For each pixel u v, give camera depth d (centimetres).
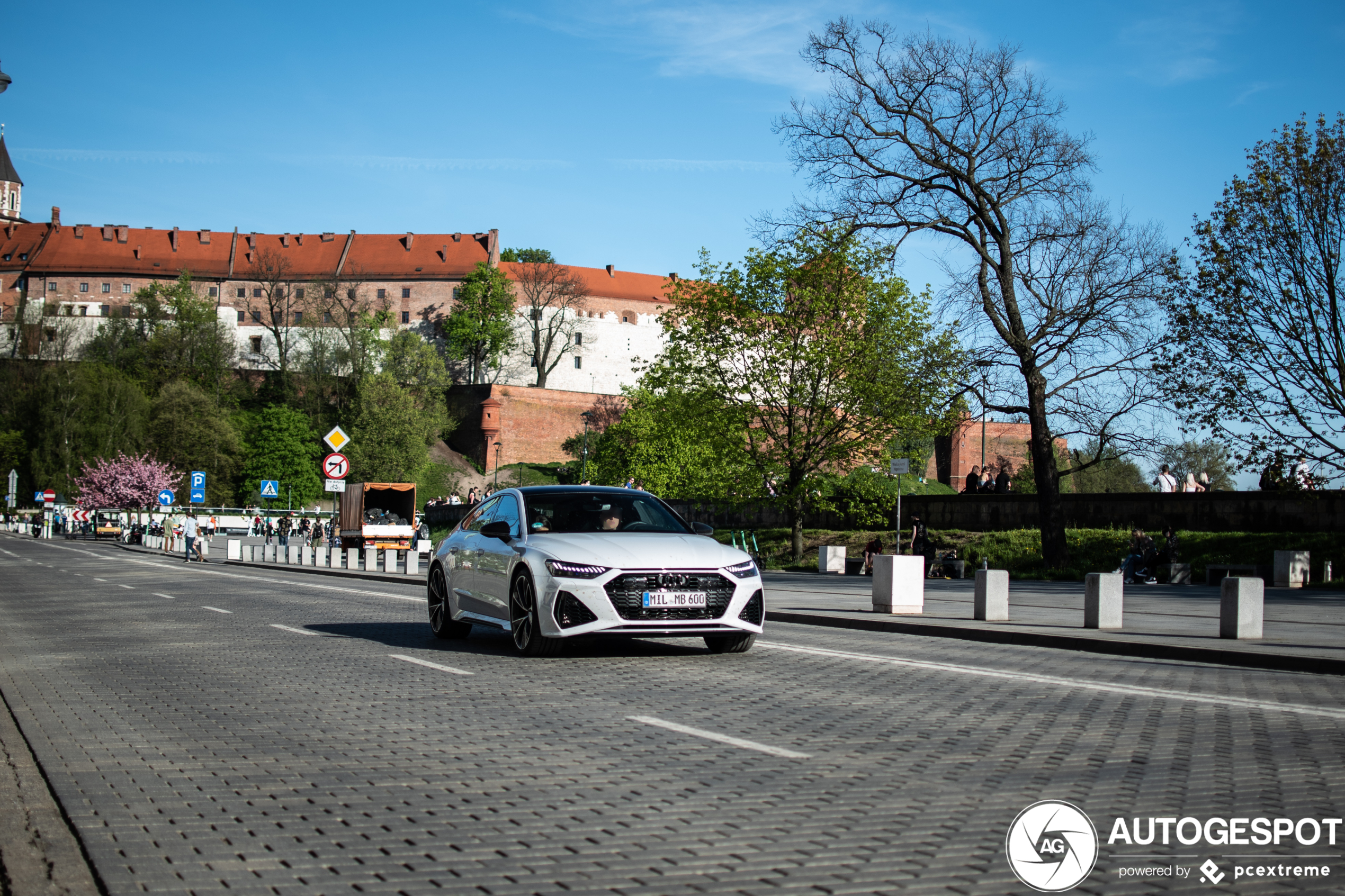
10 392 10512
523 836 495
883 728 752
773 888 423
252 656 1182
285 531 6806
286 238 13562
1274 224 2727
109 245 13550
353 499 5447
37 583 2861
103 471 9056
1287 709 848
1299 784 592
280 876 441
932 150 3325
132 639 1385
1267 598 2272
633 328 13012
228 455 10131
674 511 1250
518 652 1155
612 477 8225
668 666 1078
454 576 1314
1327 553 2938
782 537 4819
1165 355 2870
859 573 3625
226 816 532
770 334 4147
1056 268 3192
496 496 1318
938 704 857
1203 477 3819
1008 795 566
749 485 4191
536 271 12069
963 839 489
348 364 11188
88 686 973
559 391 11406
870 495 4341
